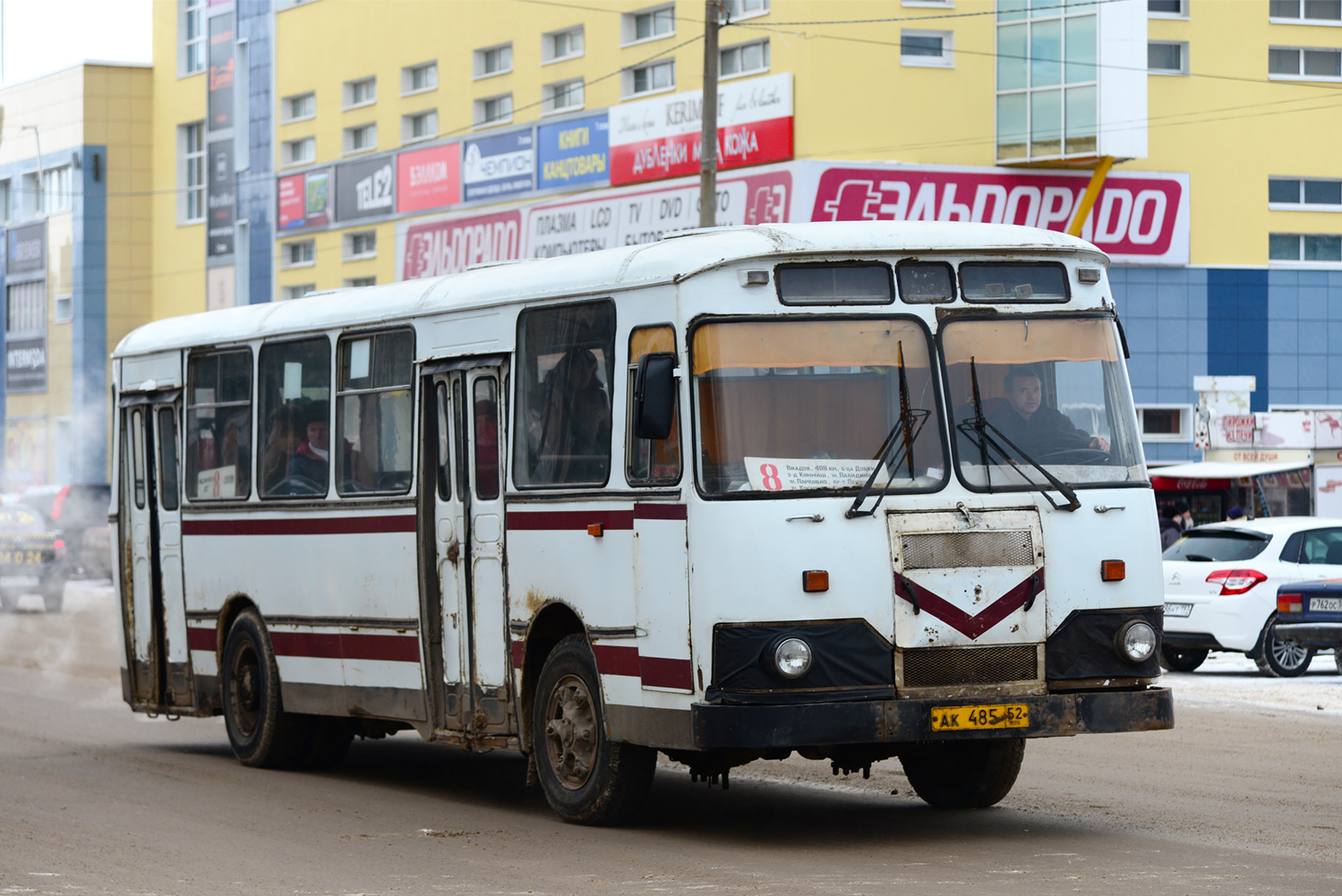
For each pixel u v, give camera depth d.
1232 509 37.25
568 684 10.80
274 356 13.98
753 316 9.70
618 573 10.20
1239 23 44.81
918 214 41.19
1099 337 10.23
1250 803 11.62
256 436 14.16
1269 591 21.42
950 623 9.56
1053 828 10.63
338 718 13.89
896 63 41.47
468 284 11.94
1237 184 44.81
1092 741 15.12
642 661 9.96
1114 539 9.91
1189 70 44.47
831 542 9.47
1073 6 41.50
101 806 12.00
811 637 9.41
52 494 41.50
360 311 12.96
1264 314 44.81
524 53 49.91
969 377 9.87
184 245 67.38
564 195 47.88
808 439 9.62
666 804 11.77
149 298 70.00
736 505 9.47
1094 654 9.84
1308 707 17.94
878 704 9.38
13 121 74.19
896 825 10.79
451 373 11.92
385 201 55.03
